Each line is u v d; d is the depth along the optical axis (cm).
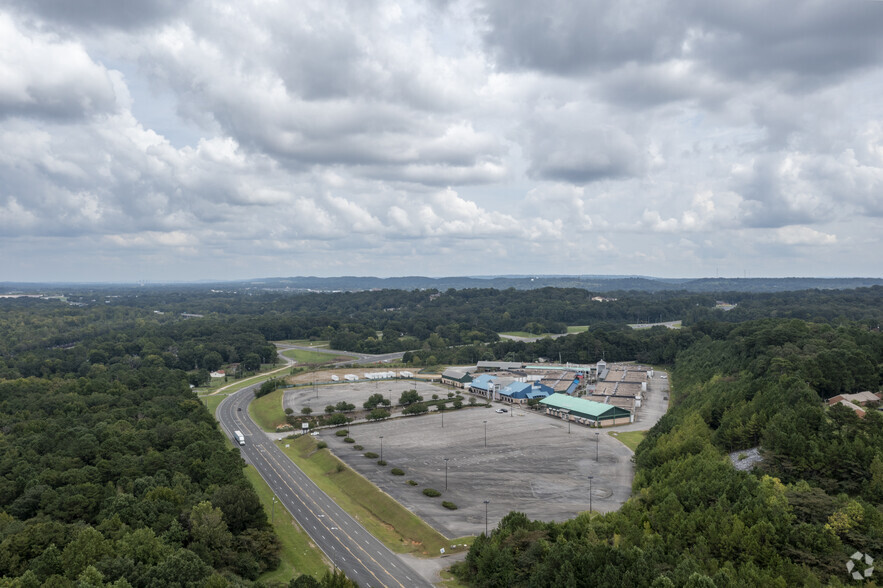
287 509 15888
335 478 18462
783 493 11325
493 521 14500
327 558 12988
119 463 15700
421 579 11869
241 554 12350
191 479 15812
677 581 9019
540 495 16162
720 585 8881
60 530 11788
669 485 13200
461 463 19162
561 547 10338
